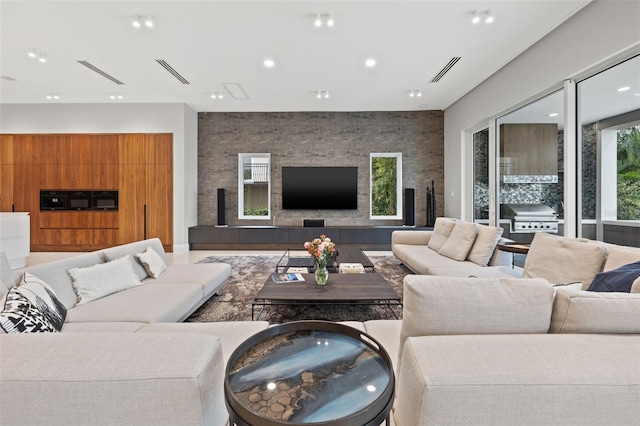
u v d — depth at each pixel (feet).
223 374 2.75
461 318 2.97
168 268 9.87
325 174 20.95
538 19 9.95
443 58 12.71
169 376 2.21
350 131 21.03
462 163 18.03
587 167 9.98
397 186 21.36
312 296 7.56
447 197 20.29
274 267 14.94
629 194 8.98
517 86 12.59
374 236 19.47
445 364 2.43
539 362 2.43
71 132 18.76
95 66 13.39
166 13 9.62
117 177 18.89
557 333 3.00
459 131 18.24
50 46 11.60
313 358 2.77
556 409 2.31
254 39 11.17
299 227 19.63
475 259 10.49
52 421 2.19
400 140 21.04
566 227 10.37
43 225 19.03
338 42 11.41
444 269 9.61
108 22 10.07
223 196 20.29
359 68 13.67
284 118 21.03
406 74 14.35
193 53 12.19
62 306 5.55
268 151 21.07
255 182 21.40
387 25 10.34
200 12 9.57
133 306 6.28
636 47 8.05
